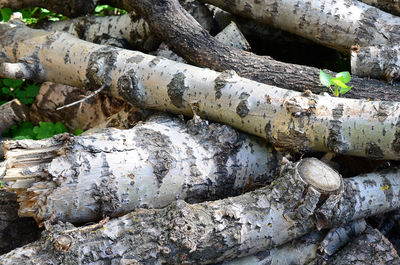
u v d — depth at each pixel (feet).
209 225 6.33
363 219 7.43
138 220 6.41
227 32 9.86
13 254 6.10
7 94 11.60
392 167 7.71
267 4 9.47
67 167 6.48
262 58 8.80
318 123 6.97
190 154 7.32
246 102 7.54
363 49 8.49
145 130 7.42
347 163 8.34
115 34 11.00
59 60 9.46
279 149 7.67
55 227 6.36
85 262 6.01
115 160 6.76
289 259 7.07
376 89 8.03
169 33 9.07
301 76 8.34
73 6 11.39
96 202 6.67
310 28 9.39
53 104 10.55
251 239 6.58
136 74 8.52
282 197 6.73
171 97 8.20
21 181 6.39
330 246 7.02
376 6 9.54
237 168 7.66
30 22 12.53
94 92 8.77
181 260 6.24
